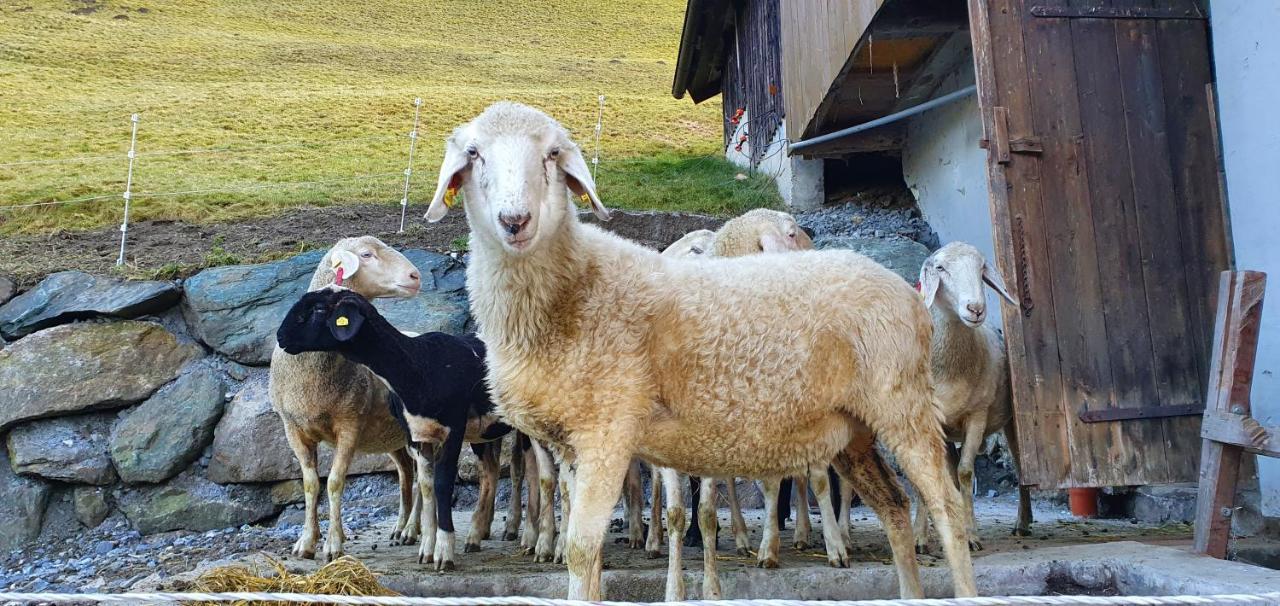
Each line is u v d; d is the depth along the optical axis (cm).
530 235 361
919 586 452
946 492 422
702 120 3161
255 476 919
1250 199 648
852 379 413
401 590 516
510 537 781
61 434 916
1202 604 410
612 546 722
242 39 4494
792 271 419
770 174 1758
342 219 1459
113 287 1031
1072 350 648
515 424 406
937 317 683
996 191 657
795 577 519
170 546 823
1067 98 672
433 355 609
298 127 2653
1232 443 489
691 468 418
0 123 2422
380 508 932
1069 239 659
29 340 956
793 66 1280
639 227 1355
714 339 394
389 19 5625
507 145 378
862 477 457
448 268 1145
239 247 1272
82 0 4819
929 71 1165
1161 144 675
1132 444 646
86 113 2655
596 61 4819
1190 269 666
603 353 388
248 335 1002
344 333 569
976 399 687
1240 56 654
